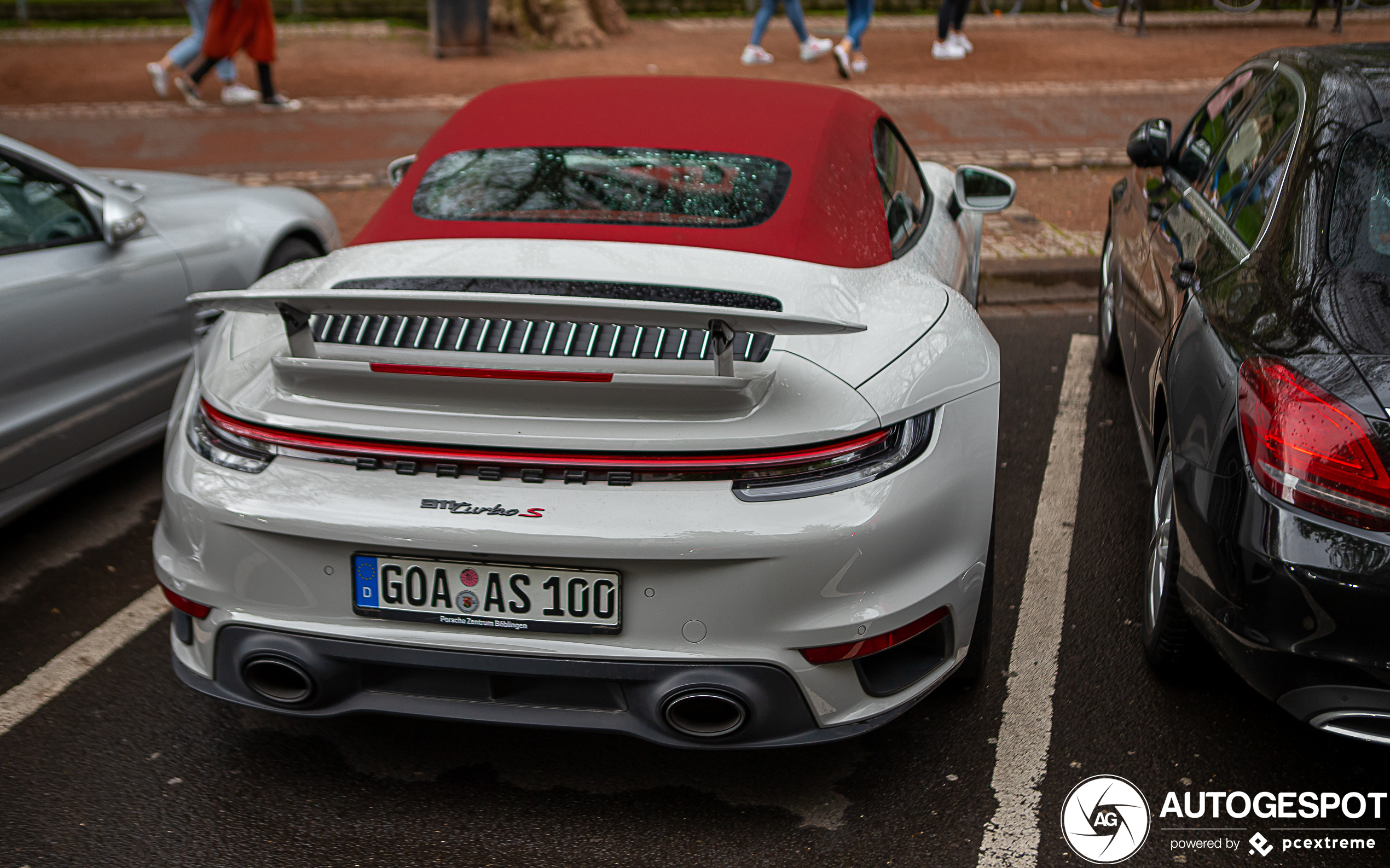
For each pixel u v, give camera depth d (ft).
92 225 12.55
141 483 13.84
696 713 7.36
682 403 6.95
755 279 8.34
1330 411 6.93
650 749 8.89
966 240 12.95
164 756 8.80
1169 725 9.08
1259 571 7.08
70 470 12.16
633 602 7.01
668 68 40.83
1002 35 49.14
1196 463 7.94
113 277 12.48
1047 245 22.07
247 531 7.26
